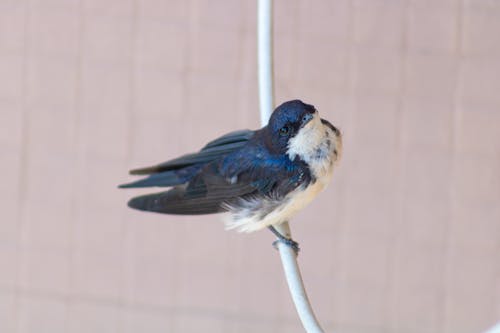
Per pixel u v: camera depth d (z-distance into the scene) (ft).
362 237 40.78
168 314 41.19
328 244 40.75
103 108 41.60
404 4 41.55
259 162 24.80
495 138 41.22
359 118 41.29
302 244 40.81
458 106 41.32
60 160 41.57
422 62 41.50
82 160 41.55
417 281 40.75
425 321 40.75
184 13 41.60
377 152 41.11
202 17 41.52
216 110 41.45
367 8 41.50
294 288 20.27
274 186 24.63
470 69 41.47
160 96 41.57
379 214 40.91
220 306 41.01
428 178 41.06
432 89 41.39
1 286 41.68
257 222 25.53
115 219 41.37
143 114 41.50
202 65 41.52
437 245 40.83
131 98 41.57
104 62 41.70
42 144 41.63
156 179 26.78
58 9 41.91
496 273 40.70
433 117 41.29
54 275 41.60
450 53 41.52
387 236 40.83
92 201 41.45
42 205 41.57
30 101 41.70
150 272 41.24
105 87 41.63
